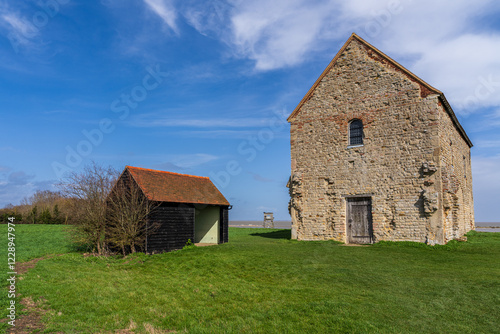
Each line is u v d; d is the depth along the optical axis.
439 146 17.64
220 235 22.45
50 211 44.66
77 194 17.41
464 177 25.02
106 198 17.73
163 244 18.12
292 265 13.63
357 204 20.02
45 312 8.48
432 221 17.48
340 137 20.84
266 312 8.45
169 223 18.67
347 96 20.83
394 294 9.56
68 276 12.15
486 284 10.12
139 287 10.92
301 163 22.06
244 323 7.77
